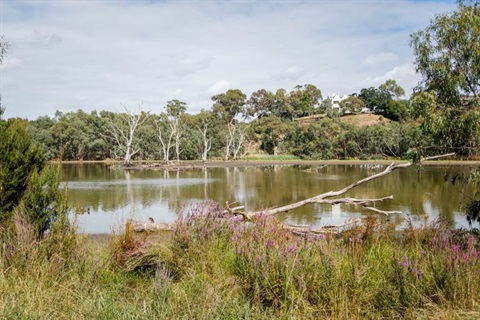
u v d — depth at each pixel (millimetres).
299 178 27469
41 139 60594
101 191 20062
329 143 61844
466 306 3746
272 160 62688
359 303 3766
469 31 7184
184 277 4543
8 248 4754
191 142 66750
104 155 69312
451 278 3916
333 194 8727
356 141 60938
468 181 8383
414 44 7684
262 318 3525
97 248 5617
